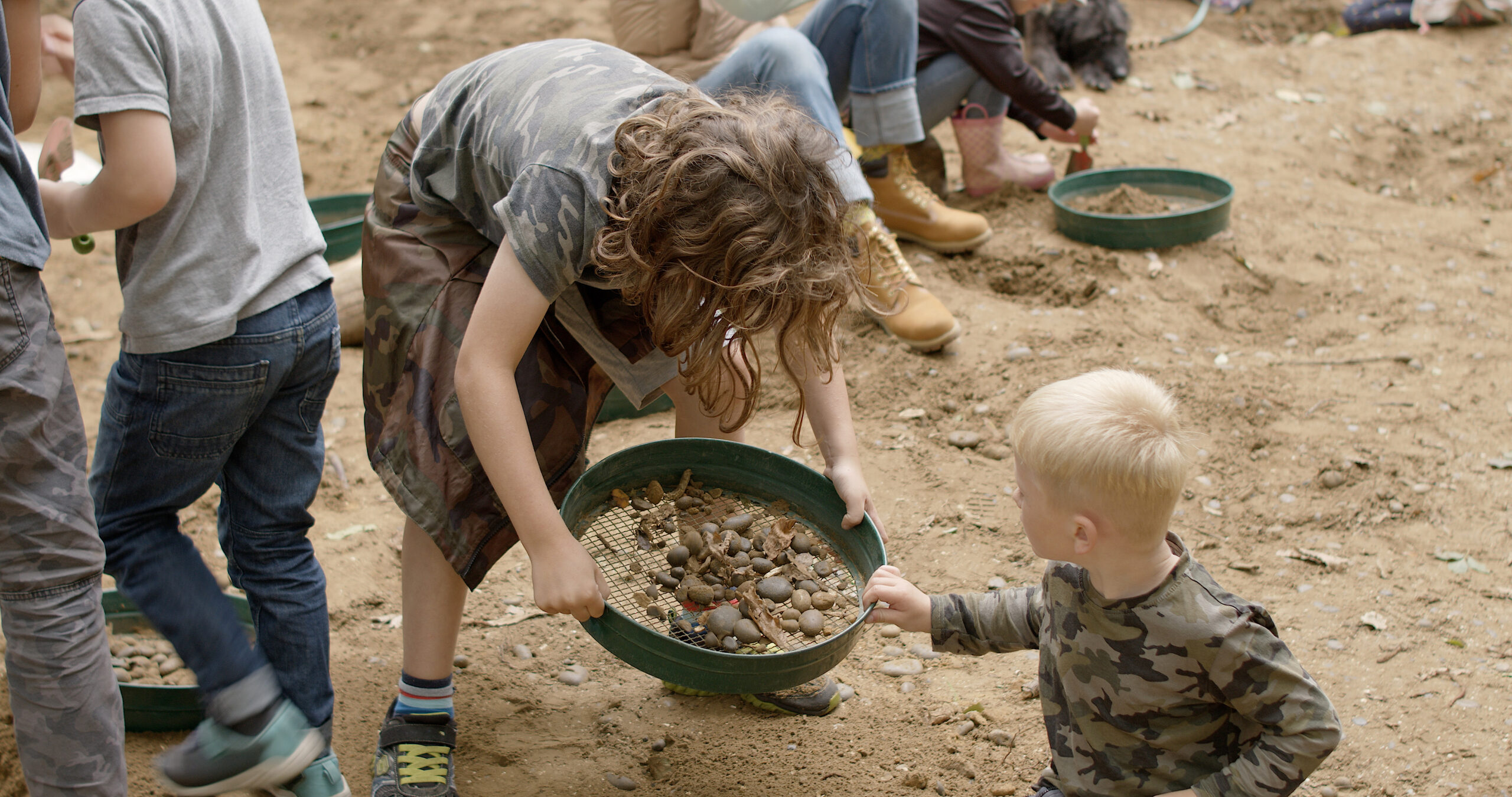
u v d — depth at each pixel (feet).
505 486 6.05
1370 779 7.40
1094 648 5.63
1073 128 15.49
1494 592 9.20
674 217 5.55
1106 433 5.28
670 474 8.02
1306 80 19.83
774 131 5.68
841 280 5.85
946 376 12.28
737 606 7.09
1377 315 13.42
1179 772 5.71
